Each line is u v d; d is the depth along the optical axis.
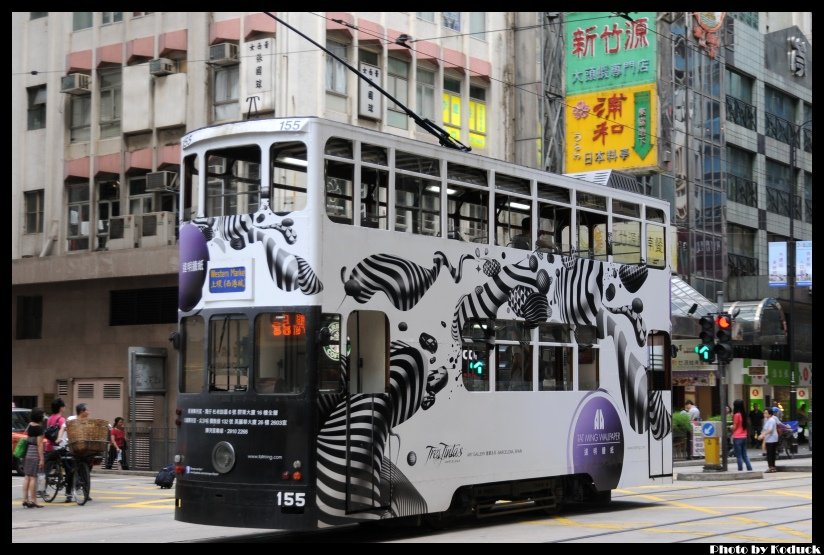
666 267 18.42
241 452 12.62
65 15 33.62
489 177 14.85
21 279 33.03
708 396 41.00
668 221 18.48
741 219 46.69
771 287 42.94
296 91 28.89
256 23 29.70
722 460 26.70
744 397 42.19
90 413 32.09
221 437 12.77
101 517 17.39
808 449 42.72
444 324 14.01
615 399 17.00
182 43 31.27
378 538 13.74
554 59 36.09
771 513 16.61
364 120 30.30
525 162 35.31
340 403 12.62
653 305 18.00
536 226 15.62
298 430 12.36
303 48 28.98
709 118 43.44
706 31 43.34
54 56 33.69
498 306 14.87
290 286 12.58
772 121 49.81
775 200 49.66
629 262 17.53
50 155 33.53
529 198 15.52
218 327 13.01
